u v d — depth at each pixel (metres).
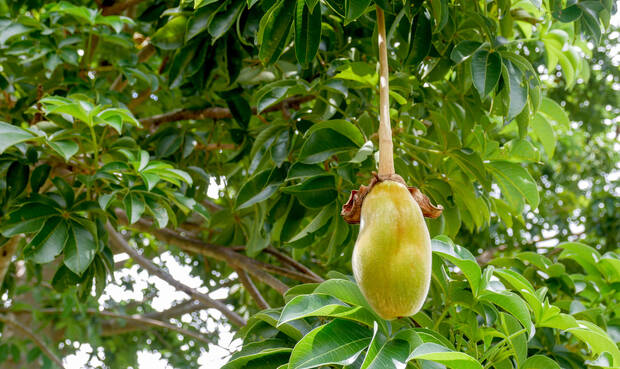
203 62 2.65
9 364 6.73
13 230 2.26
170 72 2.62
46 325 6.53
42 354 6.36
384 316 1.40
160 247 6.02
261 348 1.77
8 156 2.39
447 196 2.43
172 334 8.59
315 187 2.06
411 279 1.39
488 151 2.53
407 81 2.20
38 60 3.35
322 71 2.60
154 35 2.53
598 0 2.16
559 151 6.17
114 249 4.93
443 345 1.61
